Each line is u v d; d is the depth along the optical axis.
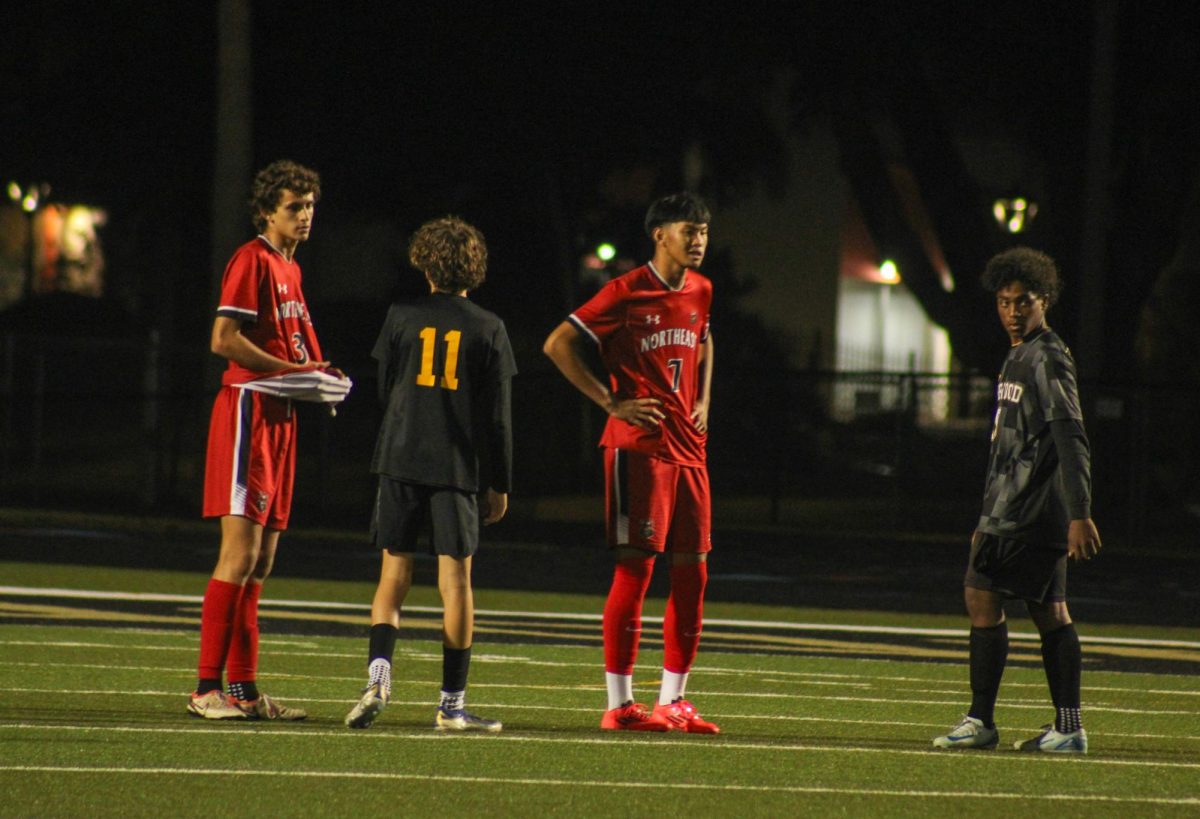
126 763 25.61
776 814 23.28
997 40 95.62
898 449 91.50
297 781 24.59
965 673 42.38
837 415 126.62
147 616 48.41
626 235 119.69
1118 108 98.19
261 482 30.62
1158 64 95.62
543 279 116.62
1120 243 103.88
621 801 23.86
